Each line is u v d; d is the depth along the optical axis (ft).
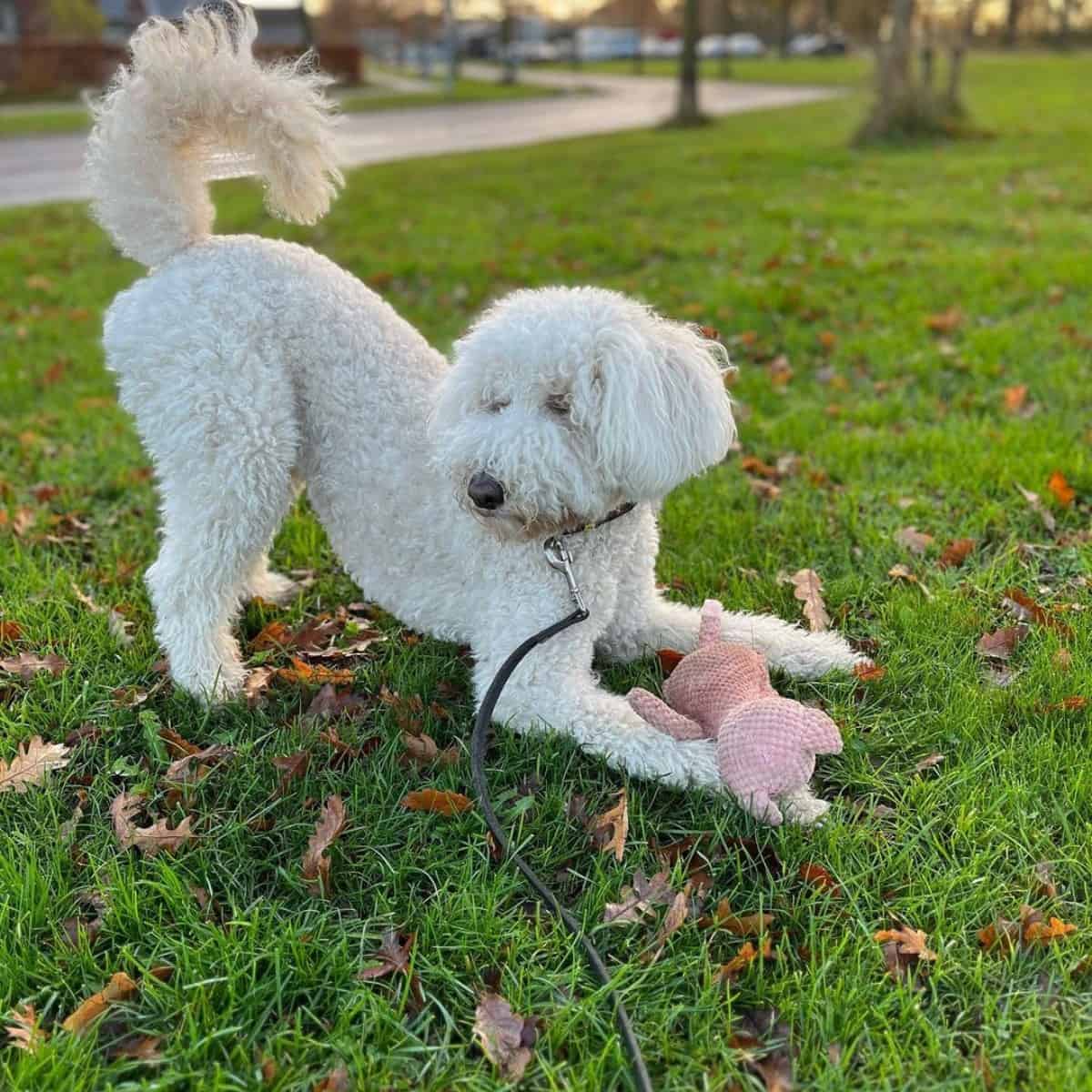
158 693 3.37
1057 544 4.02
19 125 23.39
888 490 4.52
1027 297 7.40
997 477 4.54
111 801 2.89
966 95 27.35
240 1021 2.22
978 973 2.25
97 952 2.42
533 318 2.86
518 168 16.34
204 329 3.12
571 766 2.91
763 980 2.28
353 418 3.28
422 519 3.29
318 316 3.27
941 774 2.87
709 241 9.95
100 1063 2.15
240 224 11.11
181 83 3.10
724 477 4.80
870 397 5.77
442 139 22.53
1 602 3.76
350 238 10.65
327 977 2.31
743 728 2.71
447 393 2.97
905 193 12.51
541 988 2.28
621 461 2.80
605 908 2.45
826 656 3.31
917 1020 2.17
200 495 3.23
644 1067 2.09
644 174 15.23
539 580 3.04
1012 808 2.68
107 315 3.29
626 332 2.82
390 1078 2.11
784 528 4.23
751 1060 2.13
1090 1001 2.21
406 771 2.96
